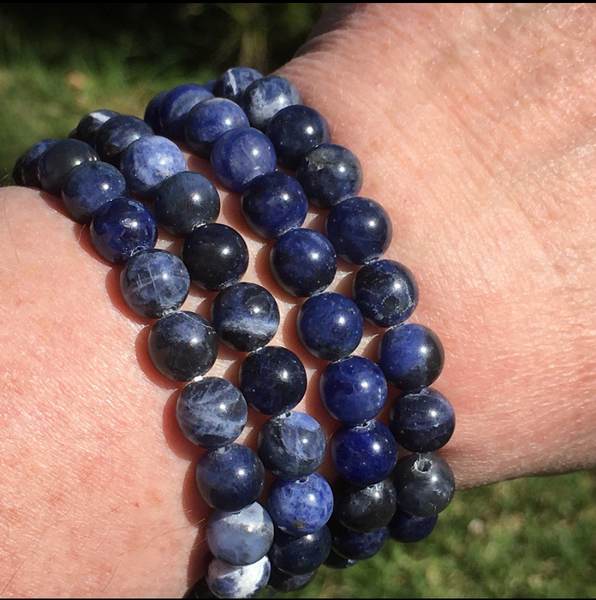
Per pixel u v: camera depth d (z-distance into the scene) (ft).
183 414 0.25
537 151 0.30
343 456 0.27
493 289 0.29
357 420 0.27
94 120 0.32
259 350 0.27
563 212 0.29
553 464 0.31
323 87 0.33
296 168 0.30
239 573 0.28
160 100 0.33
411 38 0.33
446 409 0.28
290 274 0.27
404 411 0.28
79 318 0.26
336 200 0.29
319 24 0.39
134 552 0.26
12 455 0.25
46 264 0.27
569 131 0.30
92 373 0.26
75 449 0.25
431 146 0.30
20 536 0.25
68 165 0.28
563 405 0.29
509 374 0.29
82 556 0.26
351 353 0.28
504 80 0.31
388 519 0.28
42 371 0.25
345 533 0.29
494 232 0.29
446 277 0.29
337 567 0.32
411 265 0.29
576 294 0.29
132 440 0.26
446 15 0.33
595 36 0.32
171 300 0.26
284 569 0.28
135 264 0.26
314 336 0.27
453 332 0.29
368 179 0.30
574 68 0.31
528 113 0.31
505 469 0.31
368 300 0.27
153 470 0.26
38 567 0.25
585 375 0.29
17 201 0.28
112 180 0.27
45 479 0.25
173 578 0.28
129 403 0.26
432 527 0.31
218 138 0.29
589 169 0.30
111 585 0.26
